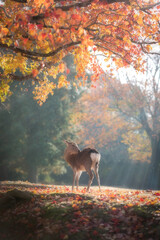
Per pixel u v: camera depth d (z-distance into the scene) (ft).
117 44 40.57
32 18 29.32
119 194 39.88
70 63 101.45
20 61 33.24
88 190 45.62
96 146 166.40
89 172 46.14
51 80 98.43
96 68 43.16
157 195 38.06
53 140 117.39
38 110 111.75
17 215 28.22
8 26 30.55
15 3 37.91
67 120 121.70
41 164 112.27
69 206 29.07
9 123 111.04
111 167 176.76
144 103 137.08
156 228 22.59
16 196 32.27
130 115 146.41
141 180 157.79
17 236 24.17
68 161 51.13
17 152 111.34
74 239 22.15
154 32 40.60
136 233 22.44
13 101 107.96
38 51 39.60
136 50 43.06
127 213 26.37
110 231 23.03
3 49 43.09
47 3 27.14
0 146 111.34
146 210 27.04
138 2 36.04
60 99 118.32
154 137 138.41
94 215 26.05
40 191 45.16
